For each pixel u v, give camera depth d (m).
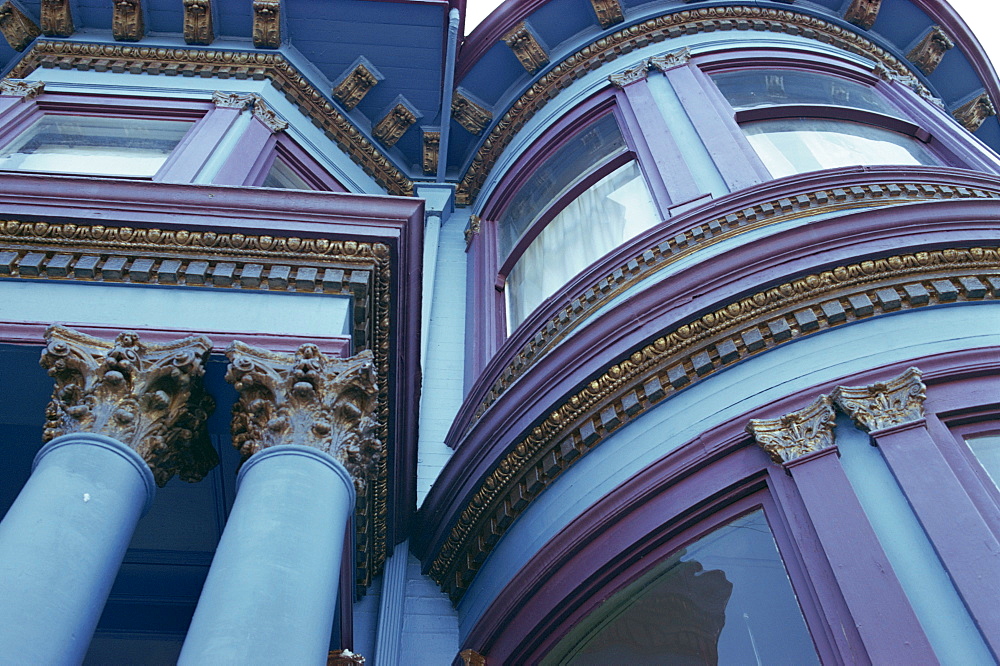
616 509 5.57
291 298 5.66
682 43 10.05
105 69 9.30
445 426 8.51
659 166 8.10
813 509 4.73
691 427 5.66
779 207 6.75
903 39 11.55
